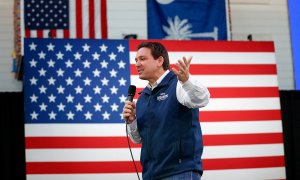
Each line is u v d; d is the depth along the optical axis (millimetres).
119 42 7035
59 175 6484
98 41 6980
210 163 6797
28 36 7492
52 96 6684
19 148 8180
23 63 7355
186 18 7938
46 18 7582
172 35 7891
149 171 3627
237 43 7219
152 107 3678
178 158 3521
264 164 6914
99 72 6875
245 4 9258
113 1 7969
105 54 6949
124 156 6668
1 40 8742
